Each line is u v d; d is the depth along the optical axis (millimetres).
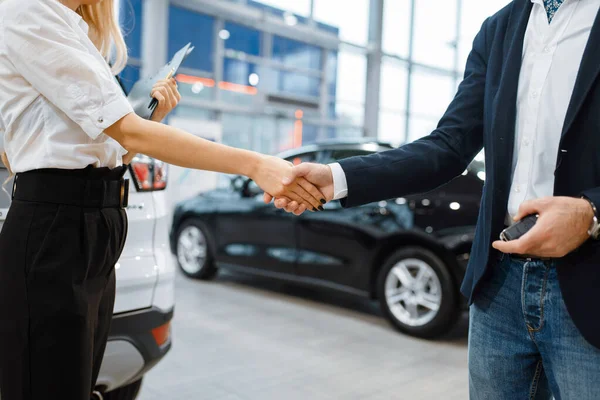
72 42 958
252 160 1065
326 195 1055
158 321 1671
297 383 2449
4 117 989
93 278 1025
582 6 862
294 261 3803
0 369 984
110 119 956
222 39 9828
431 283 3137
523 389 976
